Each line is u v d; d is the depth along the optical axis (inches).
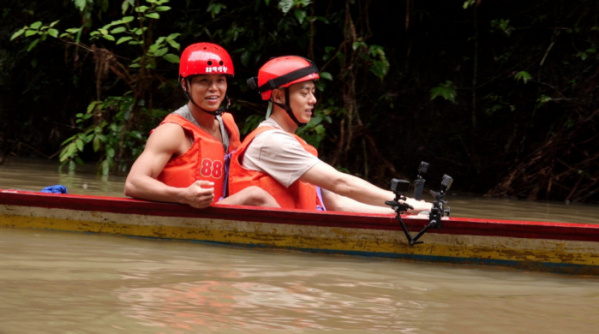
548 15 462.0
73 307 105.0
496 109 467.2
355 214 175.5
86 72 538.3
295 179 187.6
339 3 472.1
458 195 401.4
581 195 391.5
